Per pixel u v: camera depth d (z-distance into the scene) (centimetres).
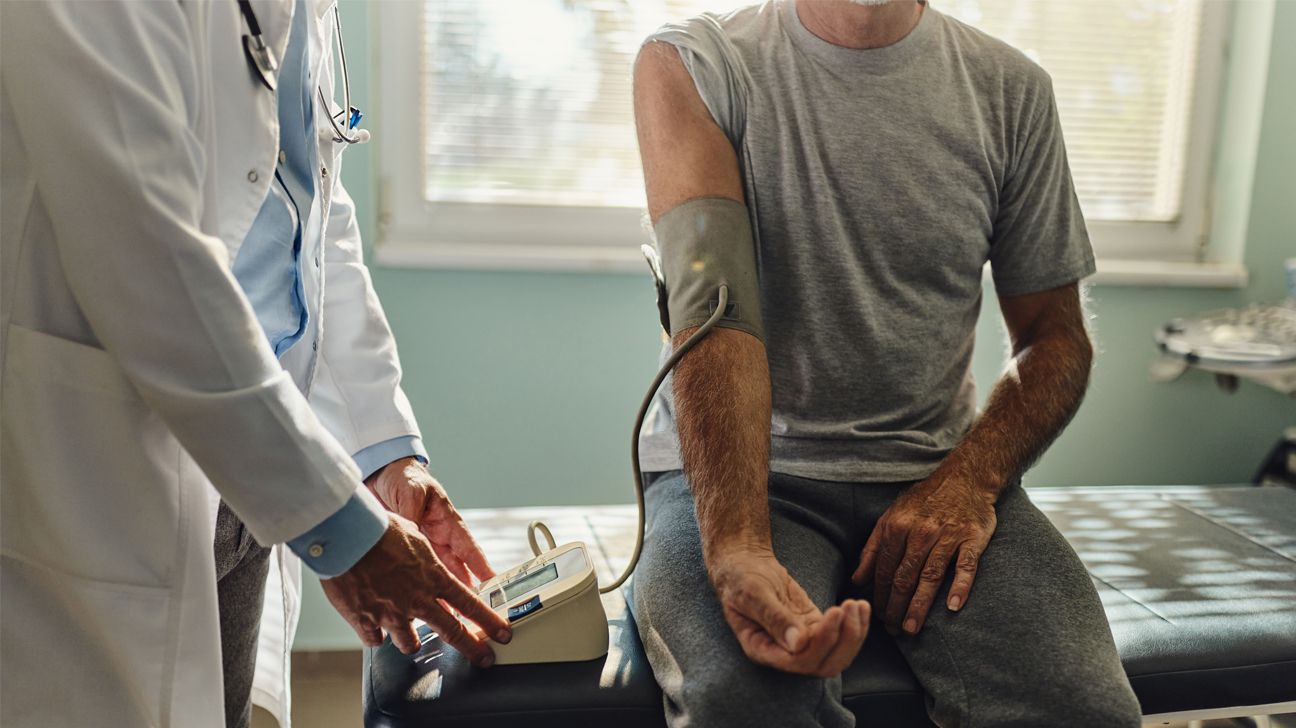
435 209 205
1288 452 215
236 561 107
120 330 80
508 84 204
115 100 77
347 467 90
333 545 90
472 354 204
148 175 78
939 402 131
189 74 84
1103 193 227
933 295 127
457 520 122
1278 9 216
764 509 104
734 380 107
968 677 104
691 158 116
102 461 85
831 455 124
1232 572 148
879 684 110
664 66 120
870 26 120
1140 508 178
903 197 122
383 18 197
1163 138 227
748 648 95
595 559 147
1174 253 228
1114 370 224
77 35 76
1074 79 222
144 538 87
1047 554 113
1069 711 99
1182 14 223
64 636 87
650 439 135
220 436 83
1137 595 140
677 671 101
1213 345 204
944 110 124
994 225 134
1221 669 121
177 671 89
